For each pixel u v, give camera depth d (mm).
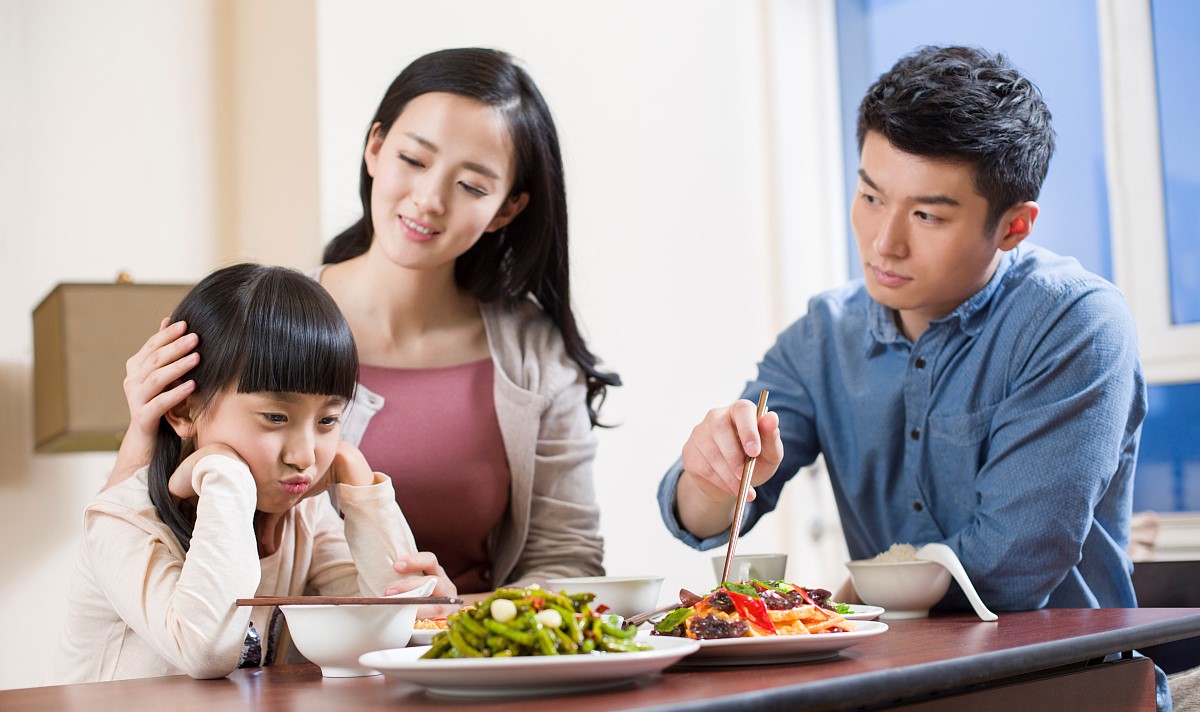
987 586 1492
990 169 1482
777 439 1370
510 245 1880
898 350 1709
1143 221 3168
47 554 2562
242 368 1157
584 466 1904
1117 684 1192
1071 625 1221
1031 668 999
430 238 1691
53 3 2703
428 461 1763
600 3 3297
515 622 857
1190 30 3127
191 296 1247
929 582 1421
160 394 1206
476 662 781
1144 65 3178
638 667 812
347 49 2688
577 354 1943
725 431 1389
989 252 1559
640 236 3336
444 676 797
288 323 1173
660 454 3305
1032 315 1571
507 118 1736
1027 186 1536
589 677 808
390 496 1351
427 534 1797
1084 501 1464
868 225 1589
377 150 1812
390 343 1824
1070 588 1584
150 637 1081
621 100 3326
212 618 1039
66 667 1242
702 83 3557
